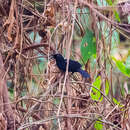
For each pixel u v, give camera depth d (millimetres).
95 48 9828
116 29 9711
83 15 9758
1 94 9188
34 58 10695
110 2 9430
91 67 10891
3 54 10453
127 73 9484
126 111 9406
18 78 10234
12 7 9773
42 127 10055
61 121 9375
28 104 10086
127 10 10016
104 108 9805
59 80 9609
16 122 9766
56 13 10438
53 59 10820
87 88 10523
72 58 11156
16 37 9789
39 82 10570
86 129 9359
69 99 8922
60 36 10953
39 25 10648
